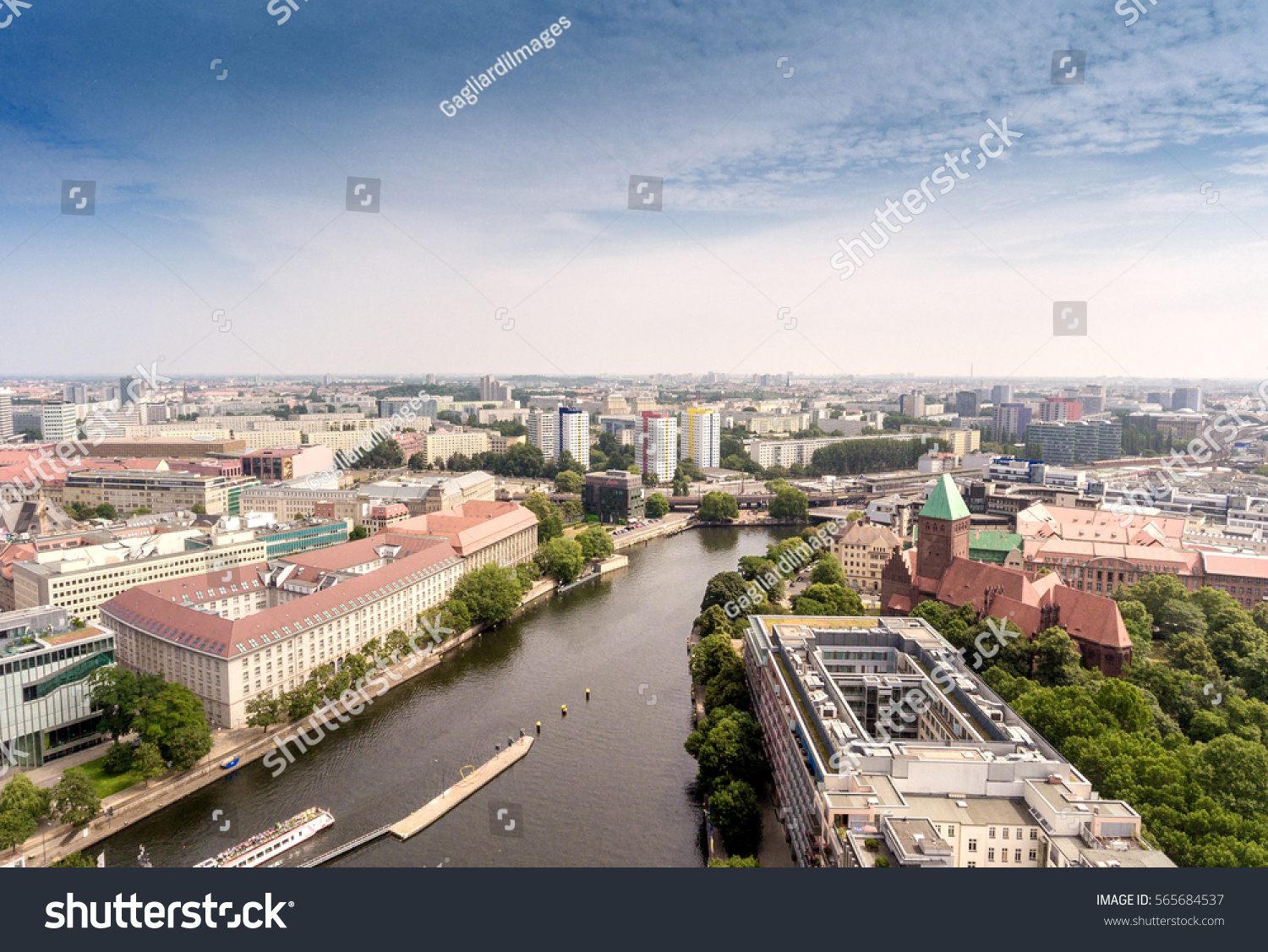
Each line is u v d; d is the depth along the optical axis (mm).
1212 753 143625
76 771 166000
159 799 178750
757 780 172000
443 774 189125
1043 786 126250
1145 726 170500
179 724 188250
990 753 135000
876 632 197625
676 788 182375
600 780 186000
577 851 158750
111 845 163000
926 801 128625
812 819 134875
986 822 122312
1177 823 130125
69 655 196875
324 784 185750
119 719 193500
